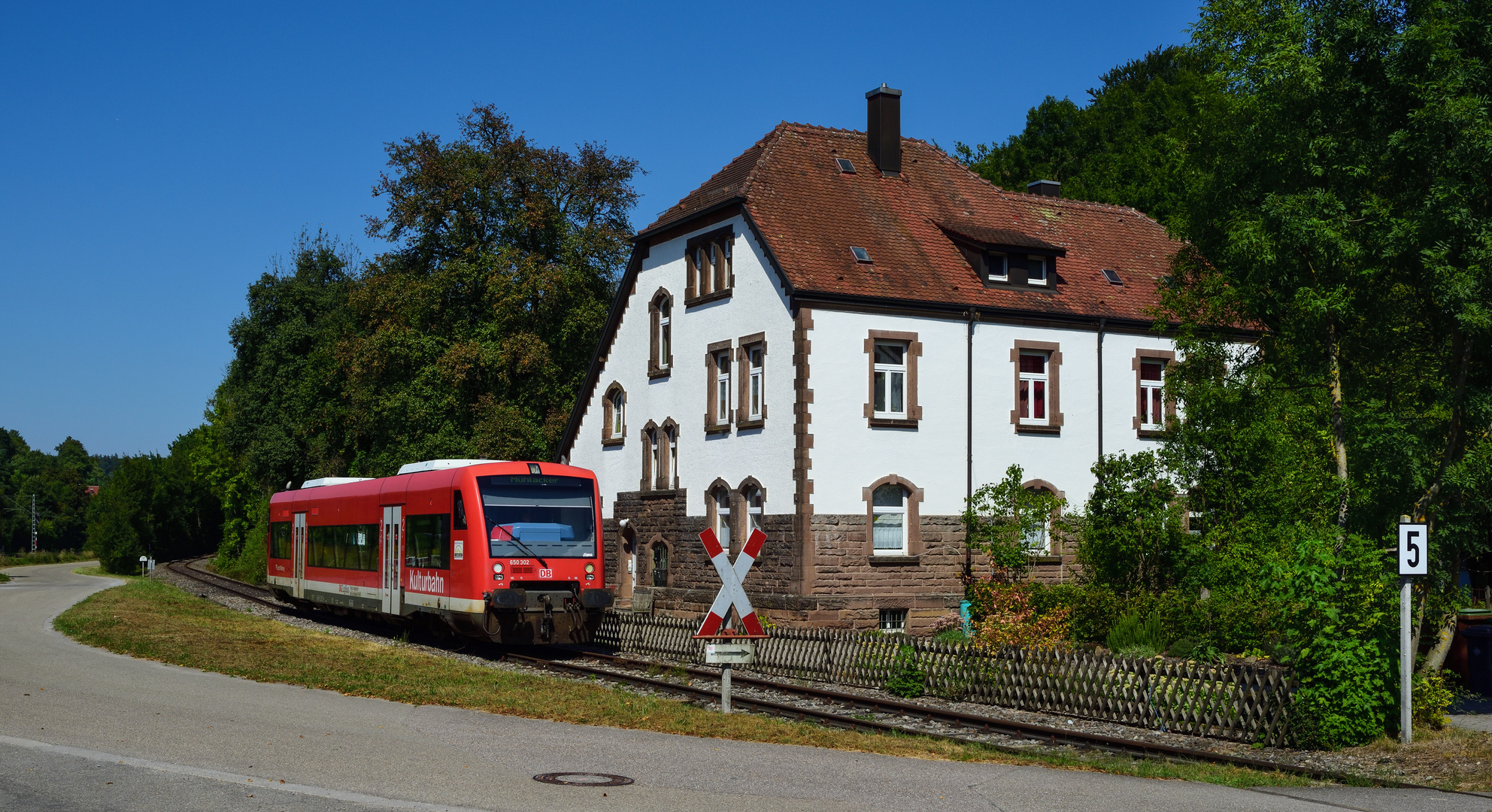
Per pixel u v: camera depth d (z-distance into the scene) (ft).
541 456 136.15
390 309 137.69
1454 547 56.54
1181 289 67.26
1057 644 69.77
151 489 312.09
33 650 68.95
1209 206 60.23
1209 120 60.44
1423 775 40.42
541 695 52.90
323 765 35.53
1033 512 87.86
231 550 261.24
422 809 30.17
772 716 53.11
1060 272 101.86
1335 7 53.11
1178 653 65.00
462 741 40.73
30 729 40.83
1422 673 50.14
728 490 93.97
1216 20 57.77
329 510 103.30
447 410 135.23
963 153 196.75
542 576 76.79
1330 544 47.96
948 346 91.66
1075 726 52.65
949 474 90.79
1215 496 71.00
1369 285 54.13
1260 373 64.18
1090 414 97.14
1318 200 53.06
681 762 37.65
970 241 95.55
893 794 33.81
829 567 86.07
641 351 107.96
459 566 77.51
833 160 101.91
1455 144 49.34
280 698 50.52
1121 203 159.74
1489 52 50.52
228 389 205.46
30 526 477.36
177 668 61.11
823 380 86.89
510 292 133.28
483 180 139.13
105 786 32.19
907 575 88.53
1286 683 46.68
